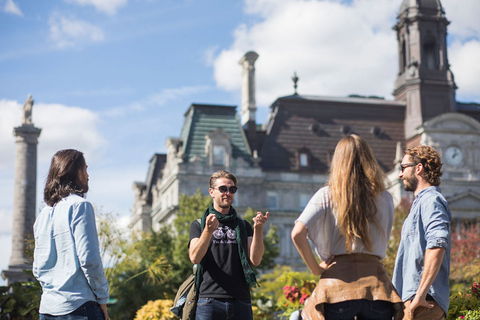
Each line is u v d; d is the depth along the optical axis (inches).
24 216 2401.6
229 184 320.5
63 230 264.2
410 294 280.5
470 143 3043.8
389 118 3262.8
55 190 272.7
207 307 309.6
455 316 458.3
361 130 3213.6
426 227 276.7
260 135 3198.8
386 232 248.8
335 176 248.2
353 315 239.5
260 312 799.7
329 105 3238.2
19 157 2436.0
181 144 3070.9
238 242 316.2
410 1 3361.2
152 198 3575.3
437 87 3272.6
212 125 3088.1
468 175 3009.4
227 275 312.3
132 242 928.9
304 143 3152.1
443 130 3031.5
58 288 260.1
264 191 3026.6
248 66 3267.7
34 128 2463.1
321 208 246.7
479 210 2913.4
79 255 258.2
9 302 894.4
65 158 277.1
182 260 1583.4
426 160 295.7
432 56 3385.8
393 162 3132.4
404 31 3358.8
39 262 266.7
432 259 265.9
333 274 244.1
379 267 246.7
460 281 1136.8
